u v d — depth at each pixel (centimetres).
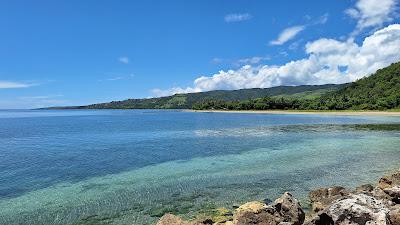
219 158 3709
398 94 14425
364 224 1295
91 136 6600
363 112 13600
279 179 2741
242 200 2228
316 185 2552
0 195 2406
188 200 2245
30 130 8550
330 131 6588
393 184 2148
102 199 2291
